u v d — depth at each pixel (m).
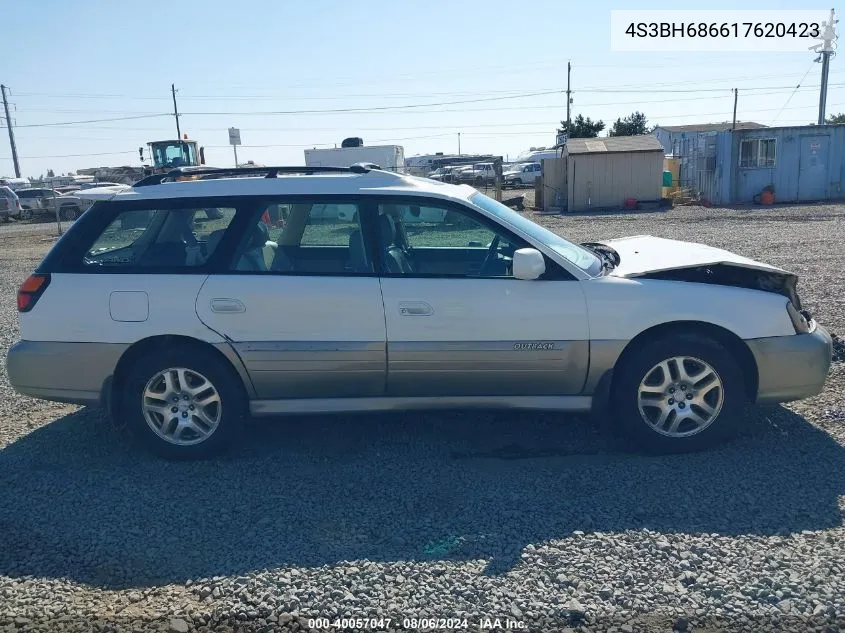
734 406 4.63
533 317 4.62
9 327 9.40
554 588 3.31
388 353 4.68
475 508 4.06
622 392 4.68
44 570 3.60
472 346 4.65
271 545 3.76
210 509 4.17
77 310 4.75
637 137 29.09
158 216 4.91
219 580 3.46
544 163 28.80
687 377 4.64
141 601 3.34
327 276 4.73
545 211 28.55
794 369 4.64
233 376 4.80
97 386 4.80
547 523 3.86
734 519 3.83
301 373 4.75
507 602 3.22
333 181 4.97
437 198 4.88
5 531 3.98
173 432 4.83
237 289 4.71
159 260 4.84
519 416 5.44
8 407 6.03
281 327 4.70
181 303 4.70
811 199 26.72
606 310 4.60
